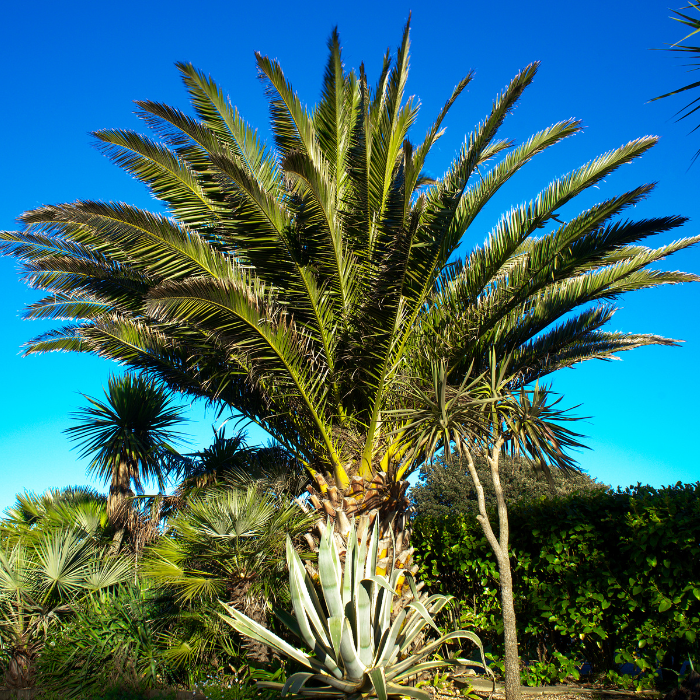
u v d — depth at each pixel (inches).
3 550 315.0
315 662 188.4
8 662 286.8
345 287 251.0
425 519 332.5
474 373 287.6
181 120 240.4
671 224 218.8
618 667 239.3
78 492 441.1
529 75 205.9
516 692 188.5
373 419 255.0
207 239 278.2
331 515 251.6
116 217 220.2
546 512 260.7
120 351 316.8
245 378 286.4
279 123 267.4
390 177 268.2
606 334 291.1
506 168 244.1
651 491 244.1
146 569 271.4
